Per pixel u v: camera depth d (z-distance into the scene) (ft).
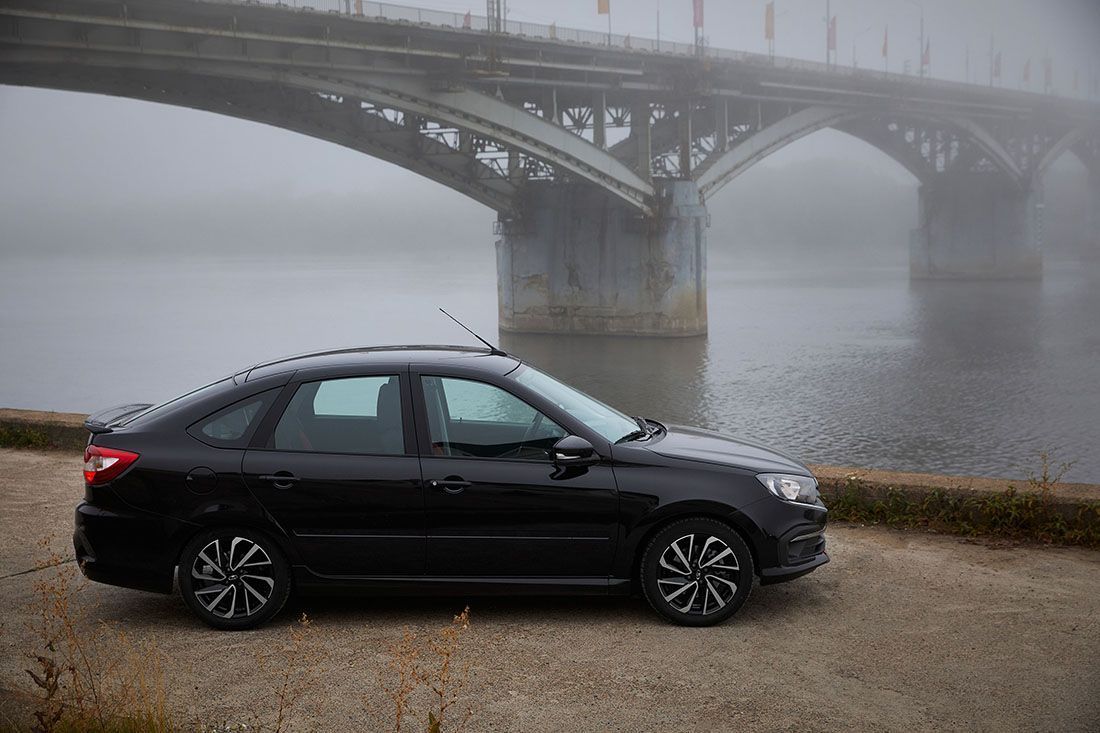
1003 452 151.84
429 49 190.29
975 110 379.35
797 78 287.48
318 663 16.29
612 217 270.87
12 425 34.60
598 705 14.65
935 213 467.11
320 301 528.63
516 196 275.59
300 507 17.70
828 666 15.98
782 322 346.54
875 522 24.59
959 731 13.74
